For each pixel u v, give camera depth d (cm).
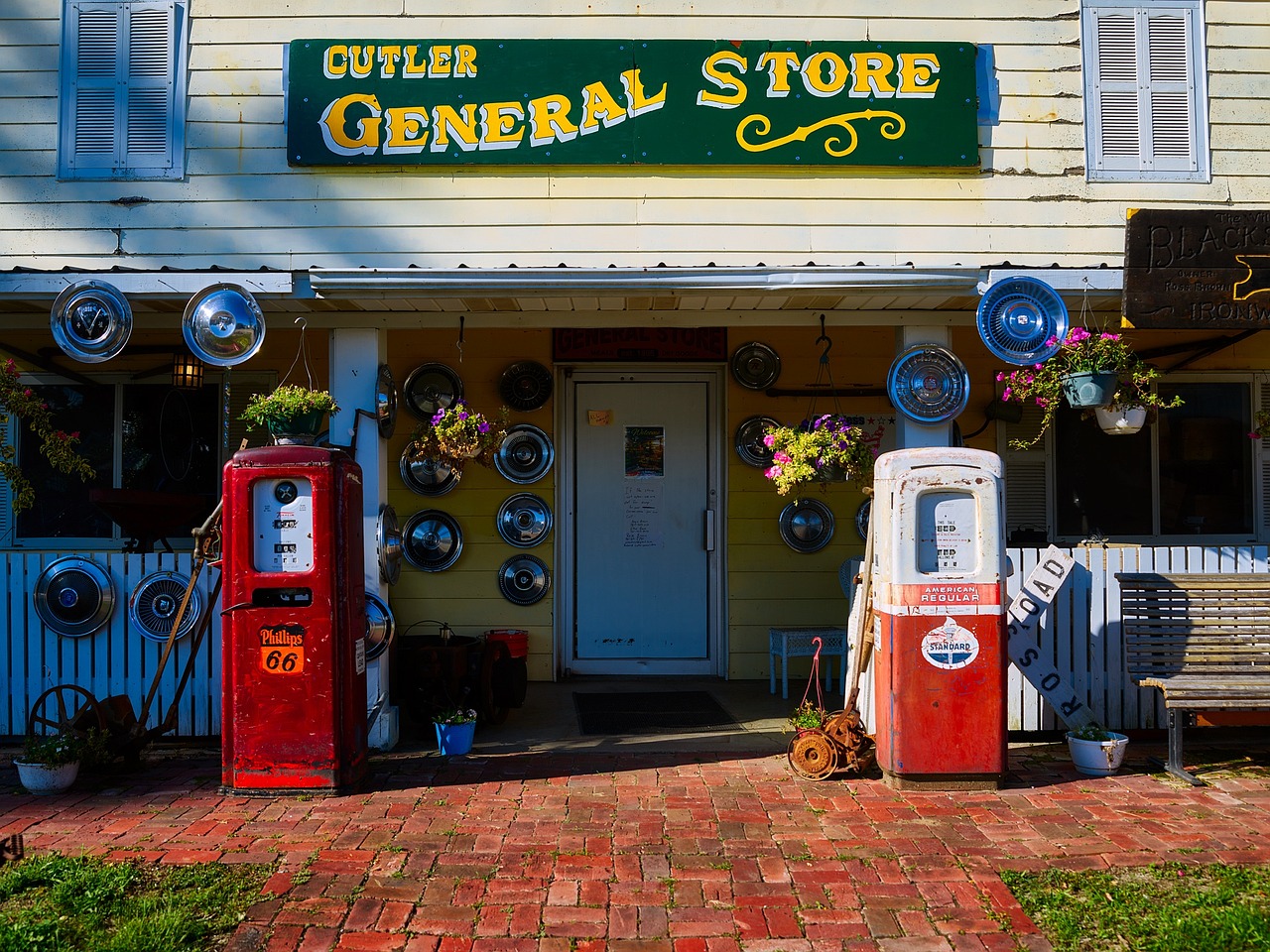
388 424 647
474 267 630
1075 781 541
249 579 514
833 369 835
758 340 832
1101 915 376
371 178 636
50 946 352
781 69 636
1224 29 662
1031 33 652
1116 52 656
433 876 412
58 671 618
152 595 619
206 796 518
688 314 657
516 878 411
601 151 633
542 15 641
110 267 632
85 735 554
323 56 632
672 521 846
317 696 514
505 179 636
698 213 637
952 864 425
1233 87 659
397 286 585
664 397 848
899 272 587
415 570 820
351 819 479
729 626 830
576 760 586
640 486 846
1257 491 828
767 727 667
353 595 532
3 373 639
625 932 367
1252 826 469
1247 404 830
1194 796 514
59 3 645
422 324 649
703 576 847
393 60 633
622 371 846
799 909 385
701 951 355
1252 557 622
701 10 643
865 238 638
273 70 640
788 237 636
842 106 638
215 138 638
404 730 665
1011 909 383
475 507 825
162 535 694
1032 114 648
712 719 690
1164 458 832
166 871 416
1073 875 411
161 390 798
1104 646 621
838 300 620
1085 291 610
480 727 670
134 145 640
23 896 393
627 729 662
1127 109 654
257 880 408
